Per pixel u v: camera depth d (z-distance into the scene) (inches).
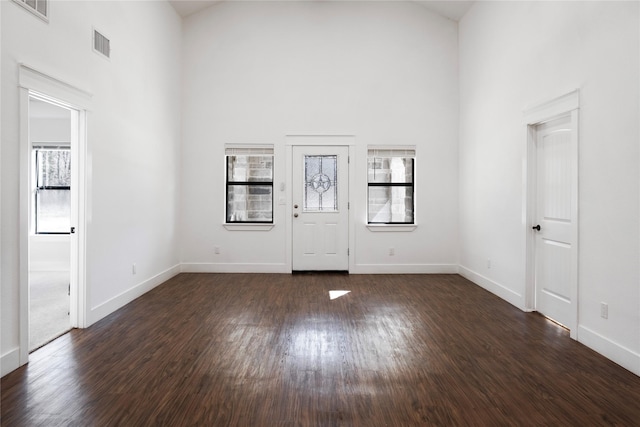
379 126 232.5
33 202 258.7
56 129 261.9
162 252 206.2
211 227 232.7
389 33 231.9
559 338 128.0
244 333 132.3
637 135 101.9
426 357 113.1
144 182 183.5
